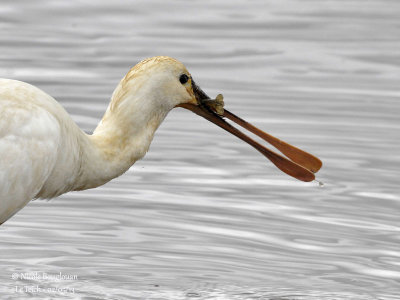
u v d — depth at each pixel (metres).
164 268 12.15
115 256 12.46
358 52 23.58
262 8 28.55
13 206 10.55
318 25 26.38
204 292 11.48
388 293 11.53
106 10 27.50
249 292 11.50
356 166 15.92
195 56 22.97
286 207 14.25
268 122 18.12
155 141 17.11
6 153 10.35
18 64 21.61
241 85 20.69
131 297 11.27
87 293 11.31
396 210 14.15
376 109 19.08
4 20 25.88
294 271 12.13
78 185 11.18
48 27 25.33
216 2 29.20
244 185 15.13
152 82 11.24
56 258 12.37
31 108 10.58
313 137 17.27
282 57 23.02
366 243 13.00
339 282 11.82
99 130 11.28
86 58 22.38
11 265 12.11
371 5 29.12
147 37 24.61
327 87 20.66
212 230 13.35
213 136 17.47
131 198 14.56
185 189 14.91
